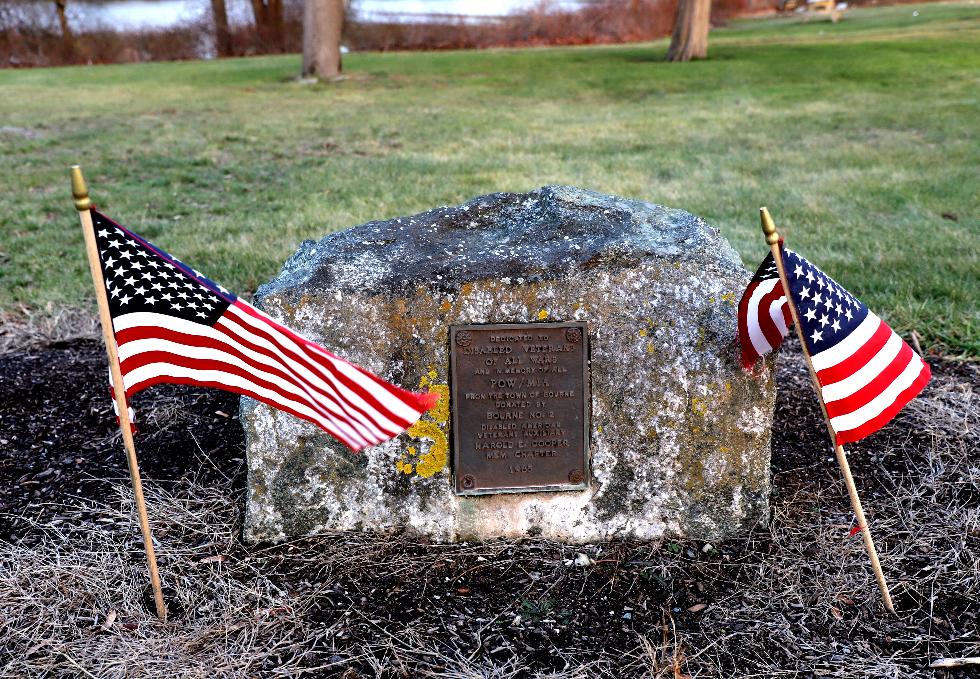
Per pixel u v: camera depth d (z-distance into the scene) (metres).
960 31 27.45
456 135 13.53
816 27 34.59
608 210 3.93
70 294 6.77
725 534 3.89
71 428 4.90
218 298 3.01
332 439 3.72
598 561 3.78
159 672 3.20
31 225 8.65
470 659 3.29
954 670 3.24
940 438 4.68
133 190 10.21
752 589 3.63
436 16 35.91
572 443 3.76
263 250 7.62
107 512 4.09
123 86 21.45
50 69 28.61
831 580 3.67
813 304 3.21
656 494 3.83
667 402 3.72
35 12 34.97
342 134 13.77
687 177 10.34
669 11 37.44
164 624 3.42
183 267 2.96
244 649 3.31
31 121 15.38
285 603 3.52
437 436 3.74
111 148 12.71
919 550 3.84
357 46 35.50
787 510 4.11
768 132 13.17
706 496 3.84
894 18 35.72
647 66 22.27
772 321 3.43
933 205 8.86
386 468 3.77
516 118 15.15
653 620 3.48
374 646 3.35
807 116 14.45
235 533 3.91
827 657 3.30
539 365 3.67
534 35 36.38
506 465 3.77
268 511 3.79
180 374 3.17
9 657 3.27
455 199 9.40
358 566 3.71
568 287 3.61
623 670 3.25
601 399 3.72
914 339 5.82
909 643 3.36
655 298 3.63
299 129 14.28
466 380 3.67
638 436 3.76
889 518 4.05
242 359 3.12
